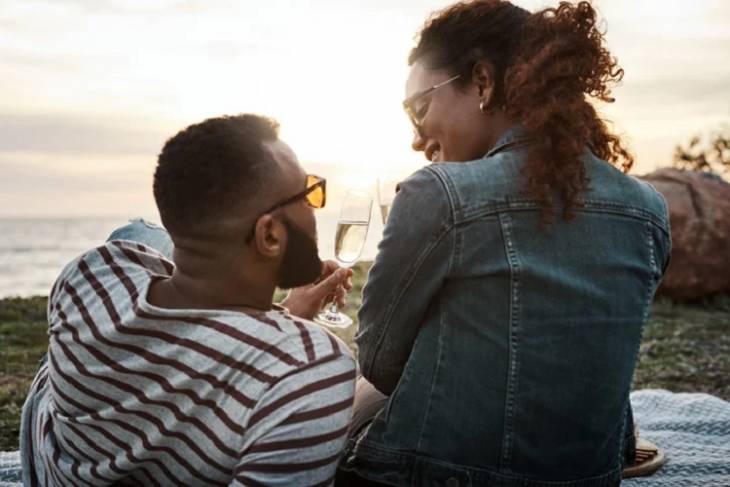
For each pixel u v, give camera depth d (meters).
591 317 1.73
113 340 1.55
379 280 1.78
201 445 1.52
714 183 10.83
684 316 9.15
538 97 1.74
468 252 1.70
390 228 1.77
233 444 1.49
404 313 1.78
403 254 1.74
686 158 13.73
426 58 1.97
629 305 1.77
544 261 1.71
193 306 1.59
